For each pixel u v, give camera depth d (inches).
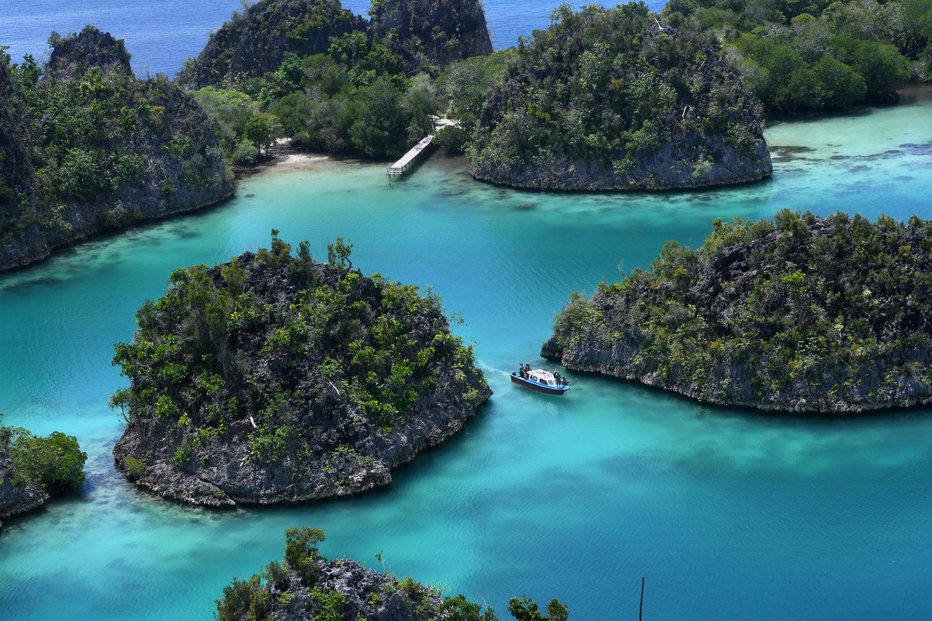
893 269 4916.3
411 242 7140.8
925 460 4382.4
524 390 5054.1
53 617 3698.3
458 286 6338.6
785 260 5017.2
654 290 5177.2
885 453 4439.0
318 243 7209.6
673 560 3863.2
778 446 4520.2
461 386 4827.8
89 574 3887.8
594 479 4347.9
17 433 4493.1
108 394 5255.9
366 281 4859.7
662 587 3730.3
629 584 3747.5
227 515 4170.8
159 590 3786.9
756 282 4955.7
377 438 4392.2
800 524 4040.4
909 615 3572.8
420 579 3777.1
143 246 7357.3
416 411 4591.5
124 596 3772.1
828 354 4722.0
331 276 4859.7
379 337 4655.5
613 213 7544.3
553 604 3193.9
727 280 5064.0
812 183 7824.8
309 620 3125.0
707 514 4109.3
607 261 6609.3
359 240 7234.3
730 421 4712.1
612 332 5132.9
